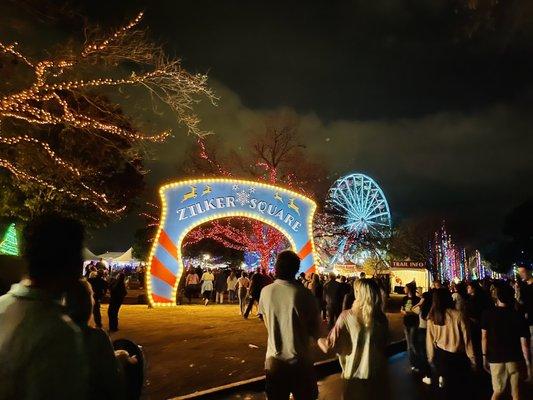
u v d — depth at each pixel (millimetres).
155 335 14516
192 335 14656
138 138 11836
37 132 17062
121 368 2287
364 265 60312
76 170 14508
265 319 4957
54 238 2240
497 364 6828
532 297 11945
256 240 37438
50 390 1924
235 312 22516
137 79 10648
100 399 2152
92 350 2139
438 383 9711
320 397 9117
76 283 2443
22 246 2254
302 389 4809
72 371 1976
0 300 2096
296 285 4996
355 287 4867
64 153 17609
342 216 44938
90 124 11352
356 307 4797
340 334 4754
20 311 2025
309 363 4855
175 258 24375
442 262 77438
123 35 10344
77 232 2355
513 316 6859
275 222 25609
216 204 25047
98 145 18141
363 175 50281
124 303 28406
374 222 49188
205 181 25109
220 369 10148
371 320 4699
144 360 3314
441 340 7223
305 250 25828
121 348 3367
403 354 14672
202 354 11711
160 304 24062
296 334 4836
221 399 8375
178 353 11773
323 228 42594
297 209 26031
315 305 4969
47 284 2232
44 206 20484
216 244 54344
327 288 18078
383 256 57500
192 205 24766
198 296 36375
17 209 21172
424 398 8961
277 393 4816
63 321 2037
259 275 19766
